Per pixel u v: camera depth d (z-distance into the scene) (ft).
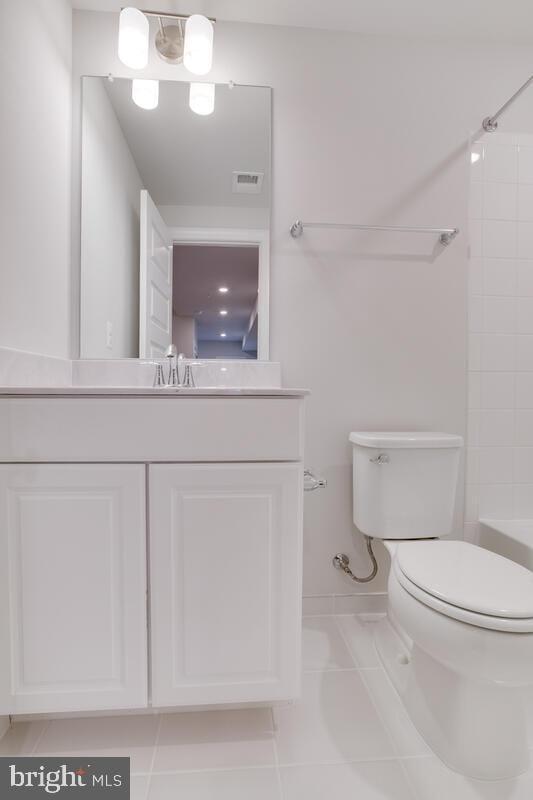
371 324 5.16
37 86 4.04
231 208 5.08
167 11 4.86
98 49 4.91
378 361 5.17
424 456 4.45
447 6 4.75
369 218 5.16
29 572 3.01
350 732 3.34
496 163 5.32
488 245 5.32
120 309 4.97
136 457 3.07
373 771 3.00
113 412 3.05
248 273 5.08
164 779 2.94
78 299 4.88
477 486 5.35
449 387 5.27
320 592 5.13
